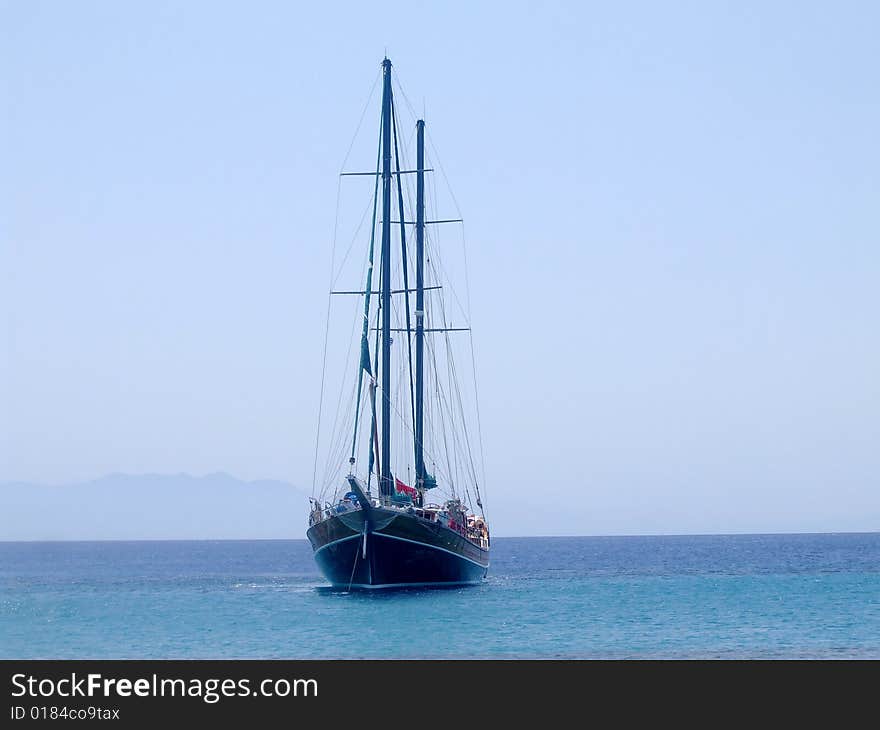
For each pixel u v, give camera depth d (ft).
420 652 379.55
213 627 455.22
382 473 551.18
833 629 449.48
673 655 372.99
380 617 475.72
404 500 547.08
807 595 638.12
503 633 428.15
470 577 612.29
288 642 405.39
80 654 383.86
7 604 593.01
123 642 414.21
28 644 411.95
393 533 516.32
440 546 543.80
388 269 567.59
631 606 553.64
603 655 373.20
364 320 543.39
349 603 523.70
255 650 386.32
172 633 438.81
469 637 417.08
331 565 545.03
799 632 439.22
